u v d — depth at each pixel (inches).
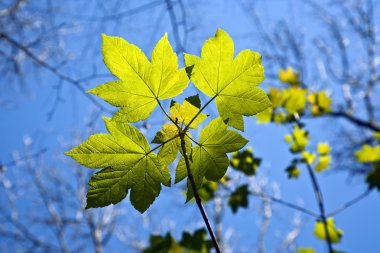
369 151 59.0
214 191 57.6
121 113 22.0
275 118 60.1
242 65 22.1
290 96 60.1
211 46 22.1
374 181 55.9
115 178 21.8
